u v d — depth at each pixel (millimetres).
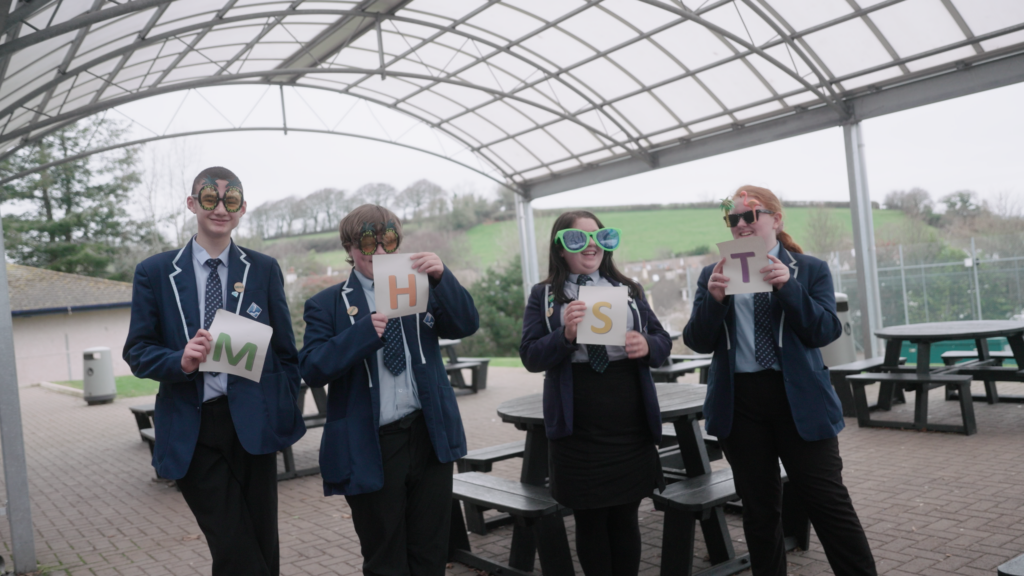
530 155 18797
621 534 3002
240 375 2660
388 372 2740
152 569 4555
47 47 9773
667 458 5582
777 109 13086
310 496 6289
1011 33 9430
